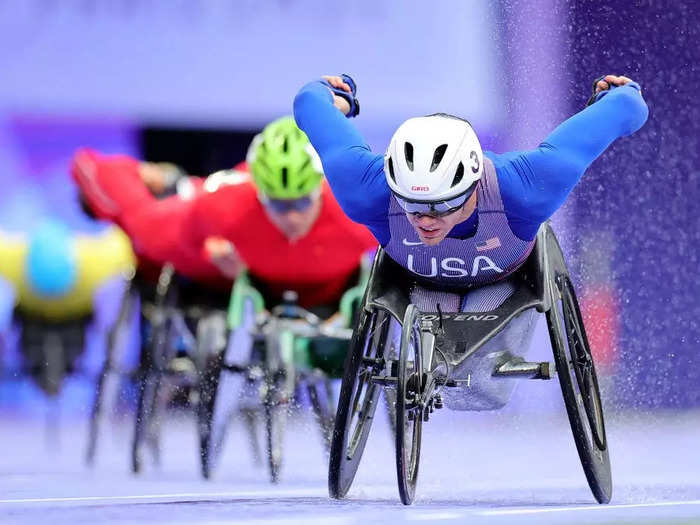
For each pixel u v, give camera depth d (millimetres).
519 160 20797
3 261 46531
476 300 21984
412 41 46906
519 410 45375
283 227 30984
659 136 43469
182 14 47531
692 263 46500
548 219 22234
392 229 21031
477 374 21703
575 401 21219
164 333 36312
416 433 21922
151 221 37000
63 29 47438
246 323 31312
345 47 47125
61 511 20859
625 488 25172
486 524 17875
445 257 21266
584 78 40875
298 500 22750
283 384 29422
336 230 31531
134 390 46656
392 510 20359
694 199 45312
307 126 22094
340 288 32500
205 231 33344
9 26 47250
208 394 30656
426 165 19672
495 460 34188
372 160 21156
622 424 42562
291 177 30141
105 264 47188
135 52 47594
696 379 47781
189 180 39656
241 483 29250
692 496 23516
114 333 37875
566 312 22250
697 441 39812
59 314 47094
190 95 47656
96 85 47562
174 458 39469
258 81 47500
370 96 46750
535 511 19906
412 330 20062
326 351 30266
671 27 39969
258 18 47500
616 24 40125
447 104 46750
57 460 38750
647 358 46938
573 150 21000
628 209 44438
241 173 33969
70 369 47344
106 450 43062
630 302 46281
